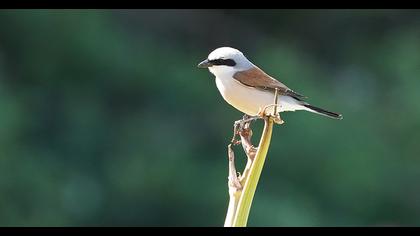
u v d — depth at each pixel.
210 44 18.16
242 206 4.91
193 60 17.48
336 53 18.50
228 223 4.96
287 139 14.58
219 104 15.72
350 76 17.75
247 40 18.48
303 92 16.19
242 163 14.99
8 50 15.79
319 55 18.56
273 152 14.53
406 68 17.00
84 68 15.77
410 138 15.66
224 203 14.68
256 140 14.61
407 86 16.61
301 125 14.68
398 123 15.85
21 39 15.82
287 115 14.68
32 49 15.79
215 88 15.95
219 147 15.30
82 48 15.71
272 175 14.49
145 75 15.99
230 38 18.38
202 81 16.02
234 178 4.99
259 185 14.43
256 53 18.30
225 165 15.03
